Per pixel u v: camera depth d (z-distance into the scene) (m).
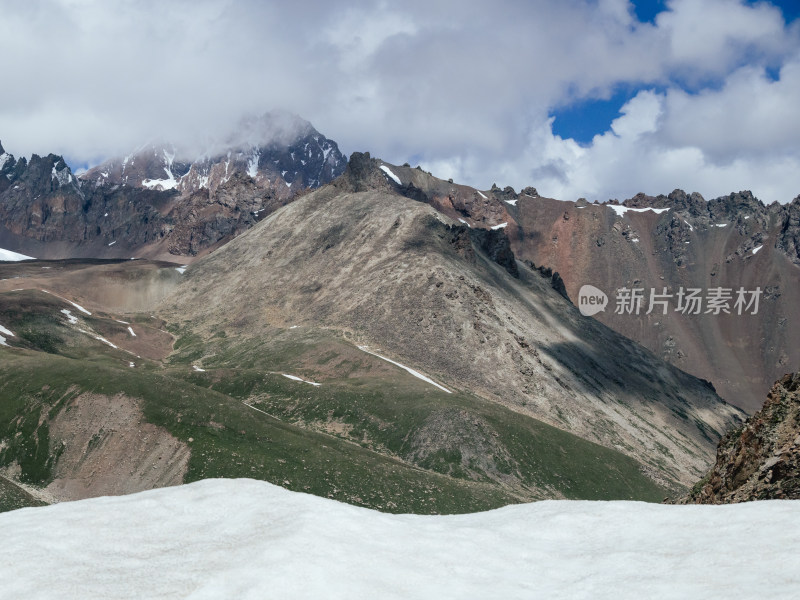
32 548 18.12
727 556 17.25
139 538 19.36
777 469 41.56
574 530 21.16
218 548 18.19
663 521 20.72
